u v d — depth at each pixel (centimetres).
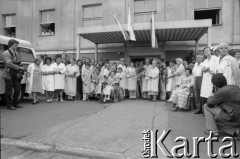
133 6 1202
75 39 1330
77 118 602
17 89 711
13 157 372
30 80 778
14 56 683
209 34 859
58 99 909
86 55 1302
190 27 871
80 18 1316
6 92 688
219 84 445
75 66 916
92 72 930
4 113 647
